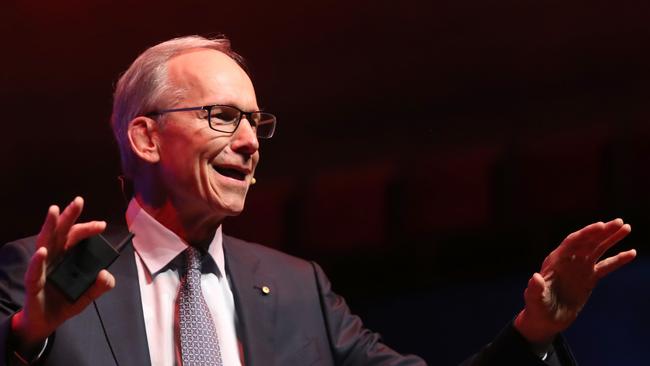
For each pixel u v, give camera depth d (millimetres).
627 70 12820
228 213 5449
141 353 5008
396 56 13898
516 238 13422
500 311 13172
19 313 4473
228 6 13570
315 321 5688
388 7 13500
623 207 12586
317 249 14641
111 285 4352
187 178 5426
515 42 13320
